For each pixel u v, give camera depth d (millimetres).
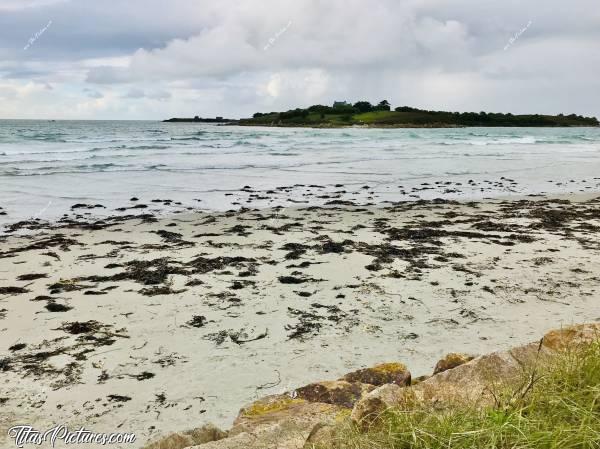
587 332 3691
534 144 49125
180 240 11477
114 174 21297
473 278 8930
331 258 10039
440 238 11797
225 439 3074
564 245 11242
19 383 5555
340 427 2812
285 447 2951
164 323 7082
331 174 23297
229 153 31328
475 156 33188
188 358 6145
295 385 5566
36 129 64938
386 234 12172
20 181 18891
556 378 2875
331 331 6871
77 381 5621
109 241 11320
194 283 8594
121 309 7535
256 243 11227
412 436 2449
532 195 19016
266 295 8109
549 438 2344
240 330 6887
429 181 22000
